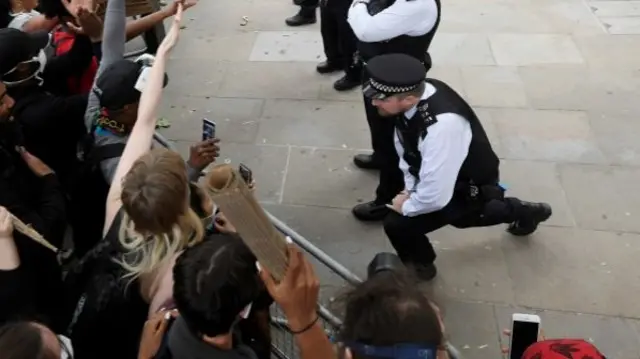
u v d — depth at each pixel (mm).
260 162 5027
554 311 3793
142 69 2684
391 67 3098
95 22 3256
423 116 3141
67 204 2871
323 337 1294
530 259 4098
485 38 6383
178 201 2012
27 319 1934
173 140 5273
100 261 2127
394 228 3645
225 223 2150
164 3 6969
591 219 4355
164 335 1843
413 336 1417
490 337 3684
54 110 2943
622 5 6773
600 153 4906
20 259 2193
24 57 2877
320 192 4727
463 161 3275
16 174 2652
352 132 5270
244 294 1681
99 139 2736
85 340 2104
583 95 5539
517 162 4871
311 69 6090
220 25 6832
